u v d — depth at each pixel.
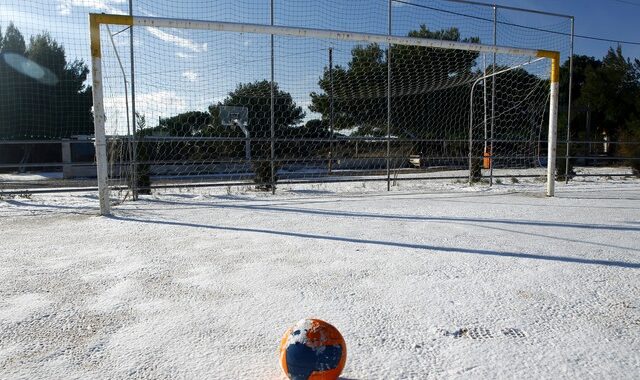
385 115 14.91
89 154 16.52
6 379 1.84
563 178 12.22
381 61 12.02
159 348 2.12
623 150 17.98
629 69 24.44
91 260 3.72
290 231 4.99
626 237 4.65
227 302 2.72
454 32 11.73
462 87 14.04
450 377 1.84
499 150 14.75
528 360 1.99
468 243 4.36
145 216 6.08
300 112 12.27
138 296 2.84
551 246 4.23
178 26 6.50
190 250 4.08
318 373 1.63
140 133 8.71
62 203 7.54
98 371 1.91
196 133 12.20
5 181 13.32
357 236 4.70
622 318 2.48
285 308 2.62
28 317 2.50
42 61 19.48
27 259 3.76
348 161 15.71
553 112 8.34
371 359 2.00
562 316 2.51
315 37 7.20
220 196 8.55
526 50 8.10
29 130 18.92
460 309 2.60
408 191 9.53
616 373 1.89
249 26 6.83
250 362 1.98
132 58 7.65
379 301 2.73
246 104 11.75
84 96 19.56
